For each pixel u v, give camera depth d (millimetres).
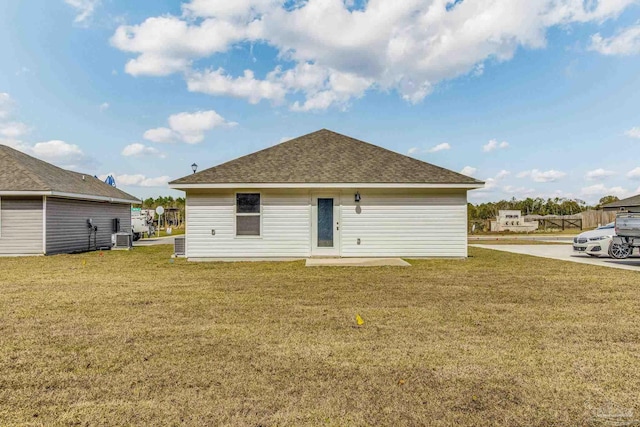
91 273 9547
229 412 2658
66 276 9039
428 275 8945
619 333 4492
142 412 2656
